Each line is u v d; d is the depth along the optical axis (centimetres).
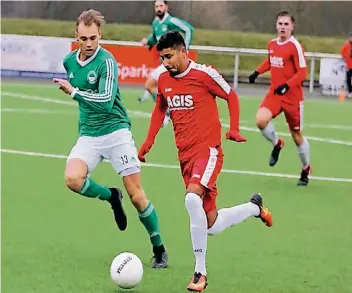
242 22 7169
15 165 2409
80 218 1809
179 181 2258
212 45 6688
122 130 1428
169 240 1644
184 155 1364
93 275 1390
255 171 2453
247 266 1471
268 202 2030
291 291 1327
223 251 1570
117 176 2297
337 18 7088
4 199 1972
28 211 1861
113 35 6694
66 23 6919
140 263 1293
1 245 1573
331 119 3816
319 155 2792
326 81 5044
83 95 1365
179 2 7138
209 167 1330
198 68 1344
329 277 1412
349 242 1659
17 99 4091
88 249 1564
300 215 1897
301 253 1566
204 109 1351
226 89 1362
